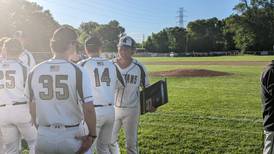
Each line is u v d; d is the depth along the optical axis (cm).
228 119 923
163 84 543
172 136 756
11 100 510
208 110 1060
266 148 418
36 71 339
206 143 703
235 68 3025
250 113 1007
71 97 332
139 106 560
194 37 10531
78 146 338
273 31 8912
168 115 981
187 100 1261
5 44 517
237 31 9169
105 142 503
